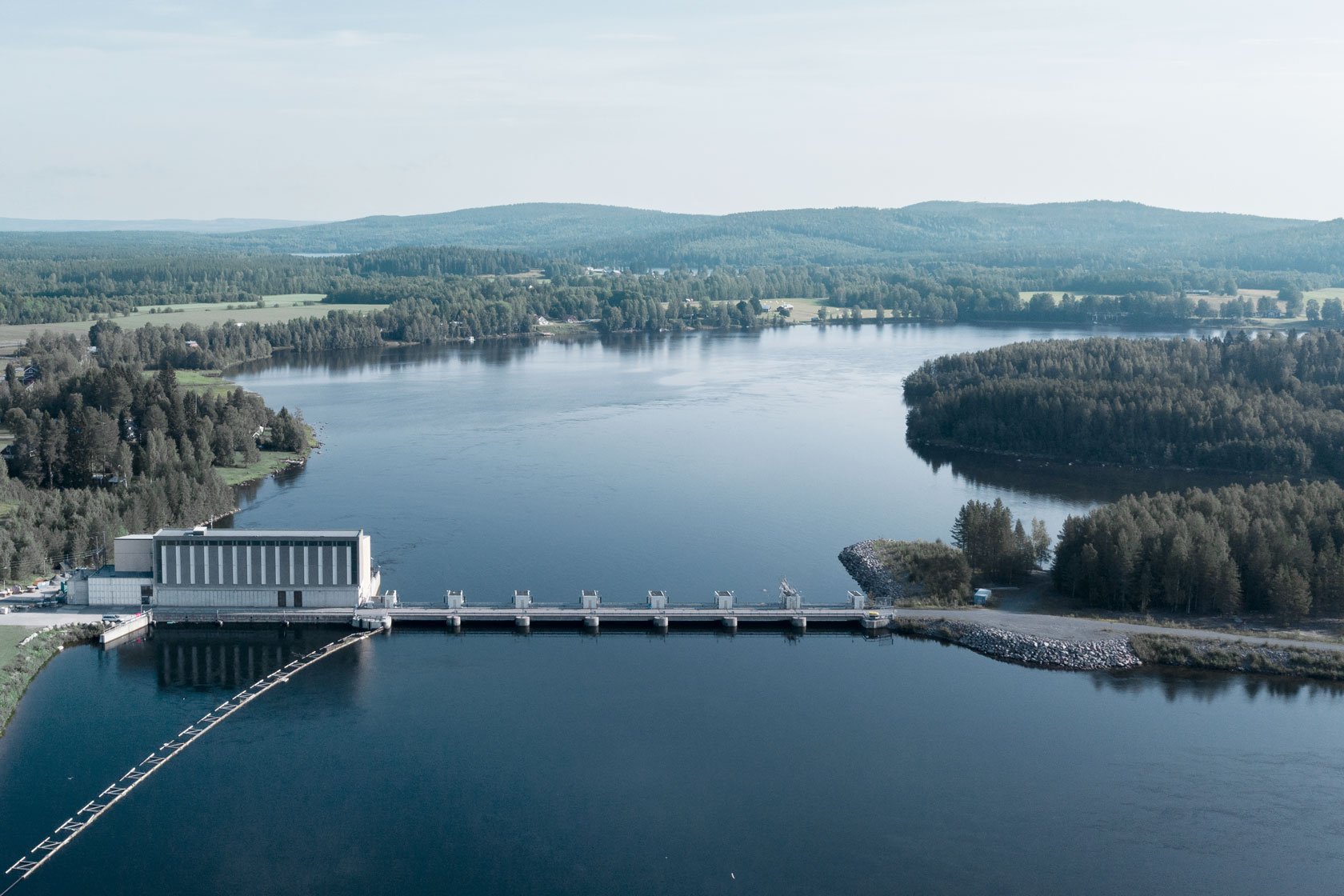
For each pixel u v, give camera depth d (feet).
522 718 560.20
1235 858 442.50
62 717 555.69
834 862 440.04
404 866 437.17
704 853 446.19
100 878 427.33
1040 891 422.41
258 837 455.22
